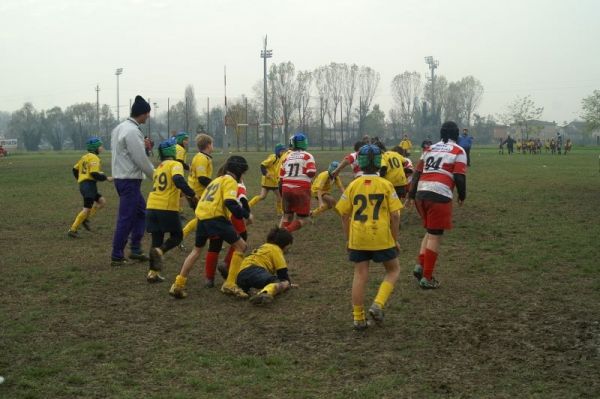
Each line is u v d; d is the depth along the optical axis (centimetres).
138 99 862
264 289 678
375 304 589
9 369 501
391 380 475
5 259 915
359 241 588
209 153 957
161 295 723
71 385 472
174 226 790
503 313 630
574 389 454
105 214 1396
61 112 9775
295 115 7531
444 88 9562
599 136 8106
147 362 518
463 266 833
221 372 496
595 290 702
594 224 1129
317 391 459
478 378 478
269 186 1327
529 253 893
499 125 10200
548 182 2022
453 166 729
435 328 591
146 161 859
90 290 744
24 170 3014
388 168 1119
